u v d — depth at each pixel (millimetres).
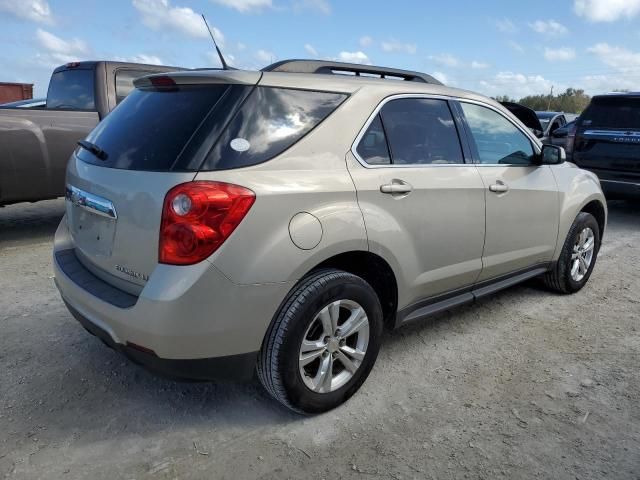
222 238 2314
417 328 4031
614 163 8195
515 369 3441
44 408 2838
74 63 6879
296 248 2498
